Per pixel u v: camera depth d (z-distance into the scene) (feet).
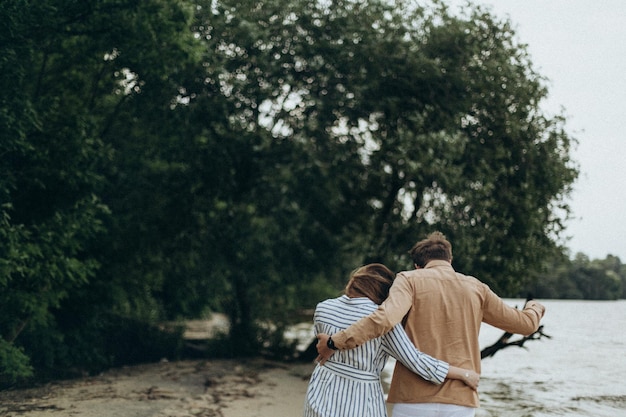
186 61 37.93
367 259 42.80
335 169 43.93
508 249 39.27
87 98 42.75
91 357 44.98
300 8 43.27
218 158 47.37
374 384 11.93
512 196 40.47
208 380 37.17
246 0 44.70
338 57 42.57
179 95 45.83
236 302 53.98
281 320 54.85
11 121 29.22
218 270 51.93
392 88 43.19
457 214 40.65
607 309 162.30
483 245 39.17
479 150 41.32
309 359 49.60
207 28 44.50
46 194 36.19
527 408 30.81
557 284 155.22
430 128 41.47
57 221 34.58
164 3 34.83
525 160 41.01
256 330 52.08
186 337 63.36
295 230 49.37
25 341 41.83
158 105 44.91
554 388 37.09
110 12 34.78
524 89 41.29
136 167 47.24
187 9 35.32
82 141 35.32
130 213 47.01
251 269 51.21
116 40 36.70
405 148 38.99
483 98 41.39
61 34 35.24
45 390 32.37
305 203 47.60
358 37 42.37
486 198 40.55
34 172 34.83
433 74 41.09
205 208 49.93
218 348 50.90
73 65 40.14
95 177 37.27
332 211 47.55
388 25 42.39
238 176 48.42
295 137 44.91
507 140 41.39
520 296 42.09
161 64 37.99
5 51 29.63
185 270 52.70
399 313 11.42
